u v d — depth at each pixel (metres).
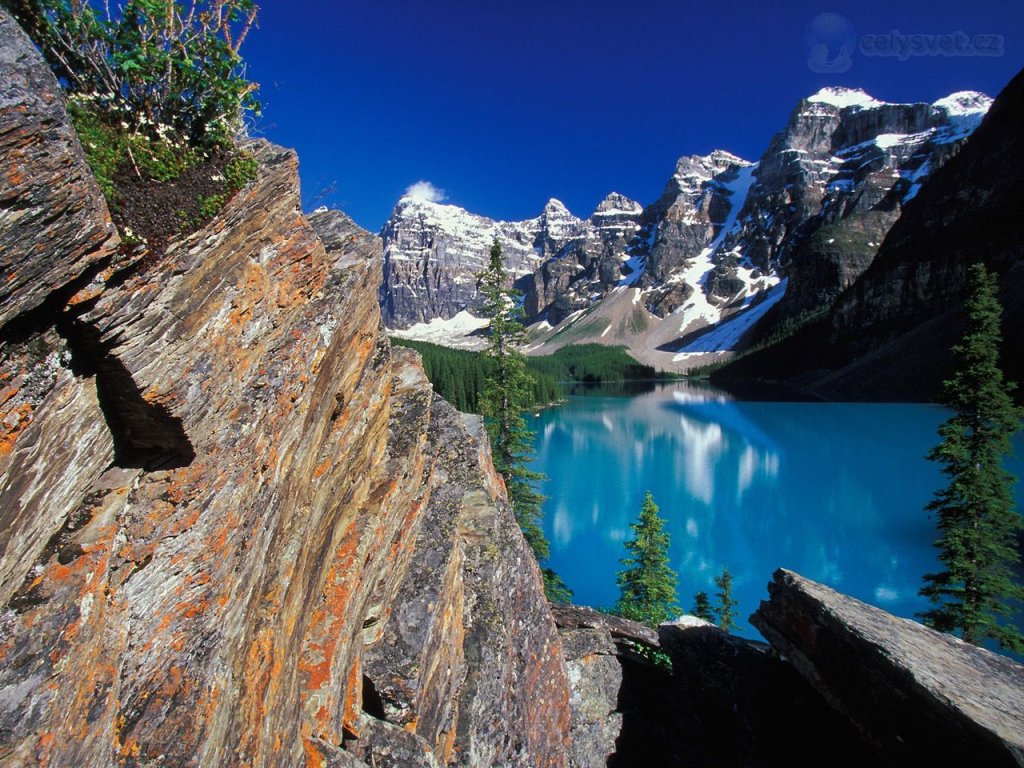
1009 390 23.48
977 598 22.00
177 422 4.48
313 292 6.80
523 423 29.78
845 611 13.01
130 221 4.27
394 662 8.55
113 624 4.04
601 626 17.83
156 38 5.21
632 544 28.25
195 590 4.75
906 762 11.13
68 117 3.52
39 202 3.28
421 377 12.12
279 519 6.13
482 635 11.08
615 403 126.44
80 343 3.92
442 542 10.80
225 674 5.02
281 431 5.98
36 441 3.60
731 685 16.33
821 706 14.45
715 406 111.94
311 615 7.23
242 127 6.27
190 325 4.67
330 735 6.98
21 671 3.28
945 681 10.60
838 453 63.25
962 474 23.34
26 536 3.58
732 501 50.09
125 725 4.11
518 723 11.41
